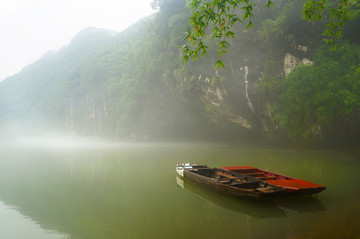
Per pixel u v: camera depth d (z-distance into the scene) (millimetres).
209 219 7871
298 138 26047
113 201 10141
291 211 8094
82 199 10555
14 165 20312
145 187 12234
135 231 7199
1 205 9883
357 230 6488
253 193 8570
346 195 9508
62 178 14844
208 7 5848
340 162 16812
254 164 17109
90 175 15602
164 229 7258
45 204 9992
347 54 20312
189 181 13320
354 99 19047
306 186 9055
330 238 6113
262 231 6793
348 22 21500
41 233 7289
